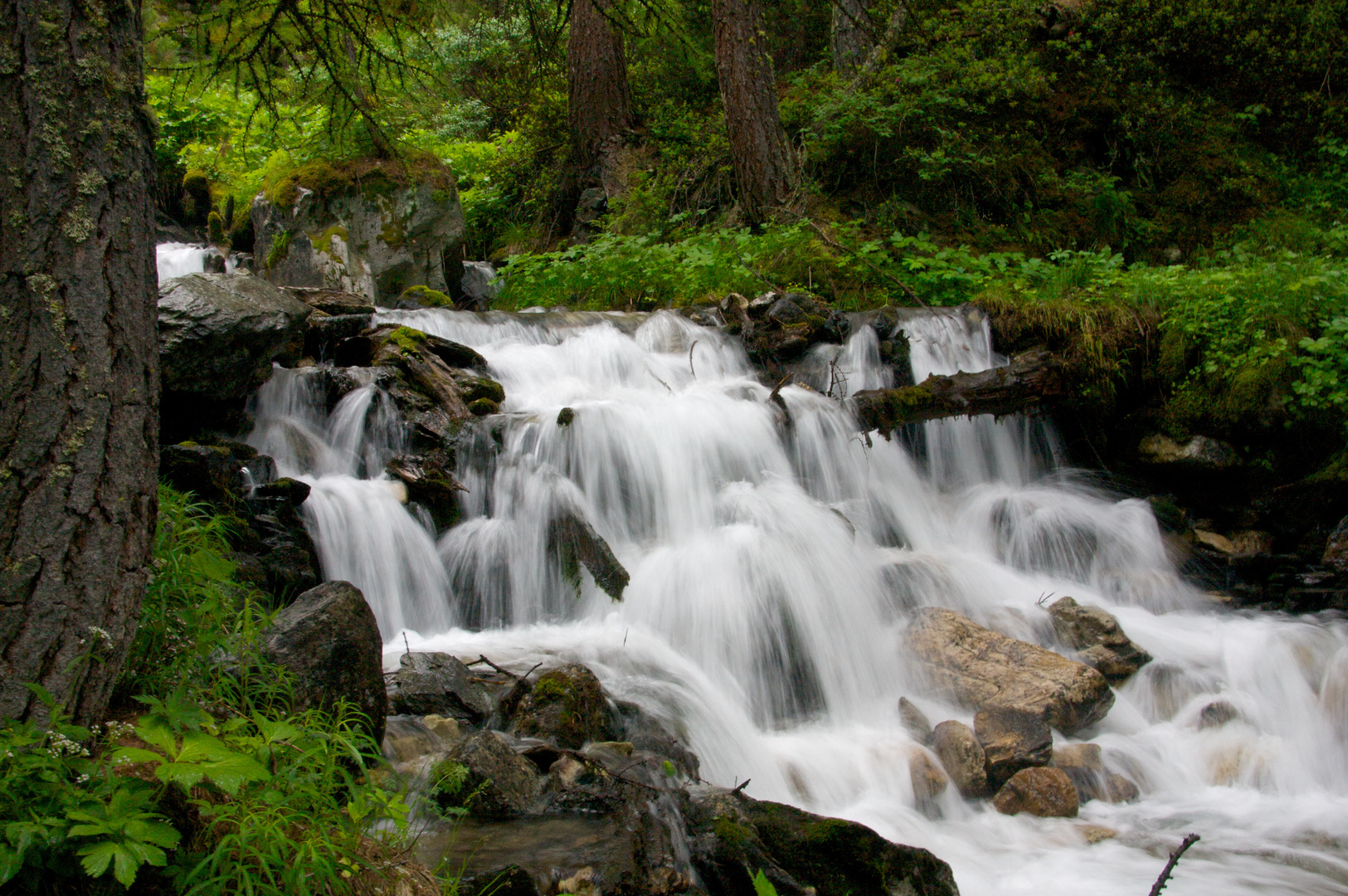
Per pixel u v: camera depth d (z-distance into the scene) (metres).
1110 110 14.15
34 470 2.62
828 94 13.80
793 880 3.46
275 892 2.46
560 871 3.12
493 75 17.91
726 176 13.49
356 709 3.57
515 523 6.33
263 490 5.45
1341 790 5.51
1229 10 15.20
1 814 2.33
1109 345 9.01
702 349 8.80
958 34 14.07
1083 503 8.38
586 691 4.43
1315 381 8.09
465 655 5.29
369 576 5.79
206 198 13.47
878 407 7.91
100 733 2.80
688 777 4.19
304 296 7.61
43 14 2.63
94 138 2.71
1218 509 8.64
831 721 5.59
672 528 6.89
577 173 14.88
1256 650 6.63
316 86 5.66
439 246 11.17
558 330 8.71
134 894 2.42
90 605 2.71
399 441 6.66
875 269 10.55
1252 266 10.62
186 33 4.83
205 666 3.29
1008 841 4.67
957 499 8.48
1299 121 15.17
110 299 2.75
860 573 6.58
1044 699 5.48
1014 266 11.70
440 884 2.95
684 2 14.83
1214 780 5.54
